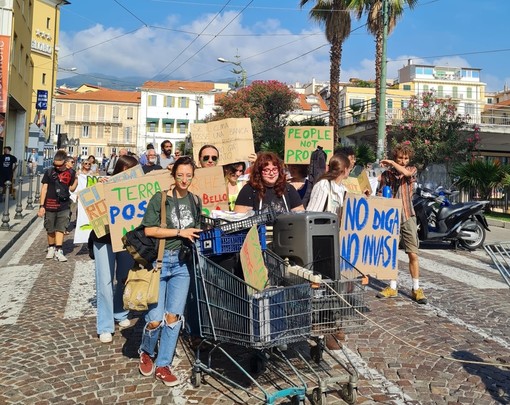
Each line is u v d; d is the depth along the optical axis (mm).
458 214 10031
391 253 5414
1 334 4832
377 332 4965
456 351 4488
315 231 3770
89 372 3977
